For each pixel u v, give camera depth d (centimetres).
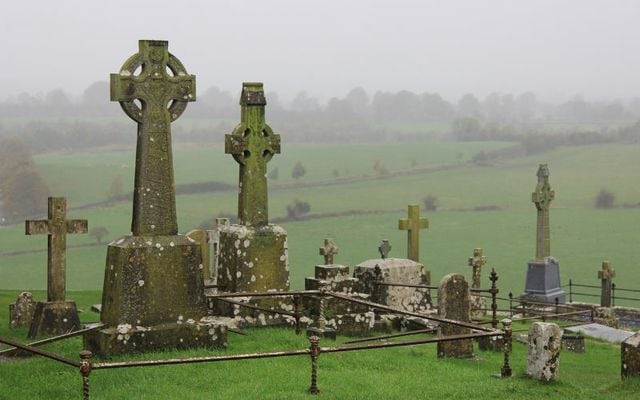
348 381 1565
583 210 11281
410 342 1546
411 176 13425
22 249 8238
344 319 2267
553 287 3928
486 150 15375
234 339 1895
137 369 1591
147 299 1719
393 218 10612
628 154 14725
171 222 1772
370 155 15038
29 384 1510
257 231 2203
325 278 2294
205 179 10988
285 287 2220
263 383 1522
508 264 8162
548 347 1630
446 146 16100
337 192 12069
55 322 2108
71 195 9538
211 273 3269
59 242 2133
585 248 9025
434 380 1641
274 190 12175
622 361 1714
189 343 1752
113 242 1745
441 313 1991
